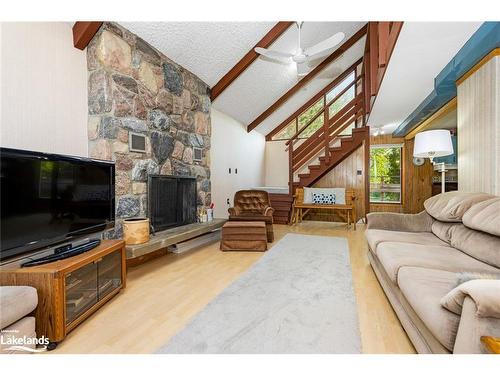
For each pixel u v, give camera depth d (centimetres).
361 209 630
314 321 177
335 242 415
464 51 248
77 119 264
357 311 192
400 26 217
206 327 171
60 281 155
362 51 598
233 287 235
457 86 296
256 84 538
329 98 738
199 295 220
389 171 686
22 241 160
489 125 232
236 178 624
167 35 334
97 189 226
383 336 160
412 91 371
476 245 183
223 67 451
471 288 92
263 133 771
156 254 335
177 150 385
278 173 782
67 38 254
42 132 230
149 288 236
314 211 664
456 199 232
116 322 178
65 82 252
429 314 115
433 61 280
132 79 303
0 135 200
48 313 152
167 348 149
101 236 262
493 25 209
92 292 192
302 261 313
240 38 409
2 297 130
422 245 220
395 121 553
